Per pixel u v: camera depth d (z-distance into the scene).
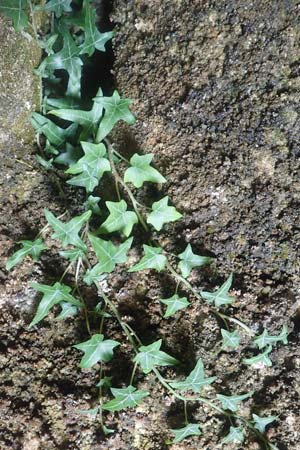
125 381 0.54
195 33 0.55
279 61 0.54
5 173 0.56
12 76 0.52
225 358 0.55
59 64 0.55
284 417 0.55
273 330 0.55
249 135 0.54
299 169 0.54
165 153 0.56
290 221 0.55
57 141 0.56
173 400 0.54
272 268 0.55
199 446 0.54
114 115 0.53
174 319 0.55
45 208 0.56
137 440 0.54
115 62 0.58
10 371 0.54
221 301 0.54
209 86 0.55
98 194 0.57
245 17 0.54
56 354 0.55
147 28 0.57
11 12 0.51
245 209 0.55
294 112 0.54
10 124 0.54
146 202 0.56
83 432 0.54
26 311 0.55
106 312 0.55
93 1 0.59
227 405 0.54
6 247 0.56
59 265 0.56
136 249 0.56
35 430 0.53
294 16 0.53
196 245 0.56
